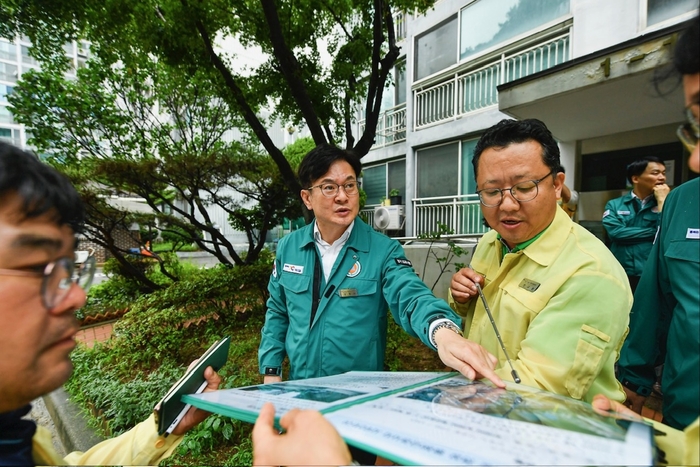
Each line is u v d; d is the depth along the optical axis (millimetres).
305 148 10859
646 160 2902
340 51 4902
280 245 1862
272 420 599
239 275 4996
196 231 7961
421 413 596
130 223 6539
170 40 4062
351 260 1622
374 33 4176
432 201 7926
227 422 2414
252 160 5754
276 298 1834
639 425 556
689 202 1023
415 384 815
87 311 6055
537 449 459
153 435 931
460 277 1298
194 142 7645
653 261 1219
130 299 6680
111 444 965
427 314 1166
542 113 3623
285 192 6102
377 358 1594
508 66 6312
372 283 1584
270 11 3498
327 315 1582
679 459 599
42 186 600
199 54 4398
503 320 1116
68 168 5543
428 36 7855
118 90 6844
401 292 1396
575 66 2922
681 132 653
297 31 4602
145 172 5426
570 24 5305
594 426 548
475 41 6824
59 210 634
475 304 1312
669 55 678
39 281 601
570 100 3219
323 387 872
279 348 1789
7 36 3854
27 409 700
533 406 644
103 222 6090
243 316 5078
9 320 576
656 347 1268
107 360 3668
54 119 6117
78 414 2859
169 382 2973
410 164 8312
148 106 7426
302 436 513
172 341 3906
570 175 4812
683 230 1012
